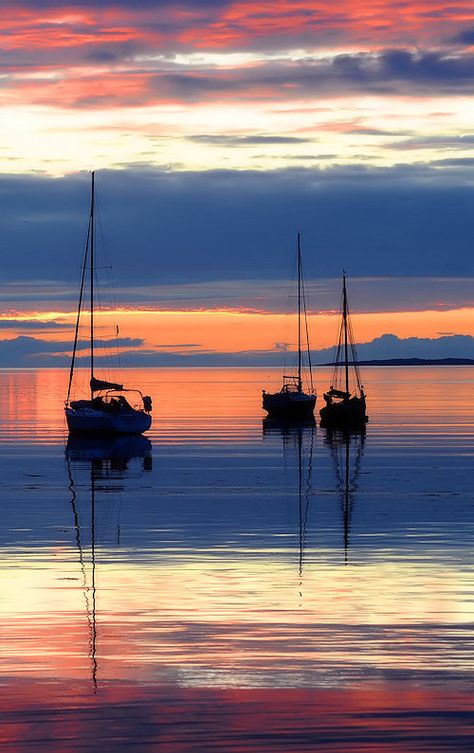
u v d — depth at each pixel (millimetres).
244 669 22766
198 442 92375
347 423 113875
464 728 19094
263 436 99875
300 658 23609
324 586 31203
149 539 40219
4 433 106125
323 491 56125
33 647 24516
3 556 36625
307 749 18094
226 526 43531
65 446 89125
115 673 22438
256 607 28469
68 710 20078
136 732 18875
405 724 19297
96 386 98938
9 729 19031
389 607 28438
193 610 28156
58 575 33031
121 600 29406
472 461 73625
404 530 42219
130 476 64562
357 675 22328
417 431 106375
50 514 47438
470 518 45594
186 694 21047
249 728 19094
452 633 25703
